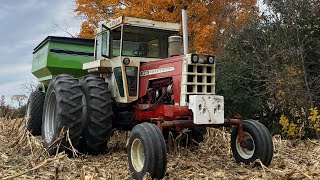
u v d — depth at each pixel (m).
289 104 8.80
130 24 6.23
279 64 9.18
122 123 6.50
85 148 6.18
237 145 5.57
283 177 4.48
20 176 4.34
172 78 5.43
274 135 8.61
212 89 5.33
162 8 11.93
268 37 9.69
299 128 8.52
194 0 12.30
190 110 5.12
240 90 9.47
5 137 7.48
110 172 4.80
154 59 6.38
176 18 11.97
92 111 5.84
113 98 6.43
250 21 10.27
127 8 11.81
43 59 8.55
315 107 8.41
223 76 9.49
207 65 5.29
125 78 6.08
